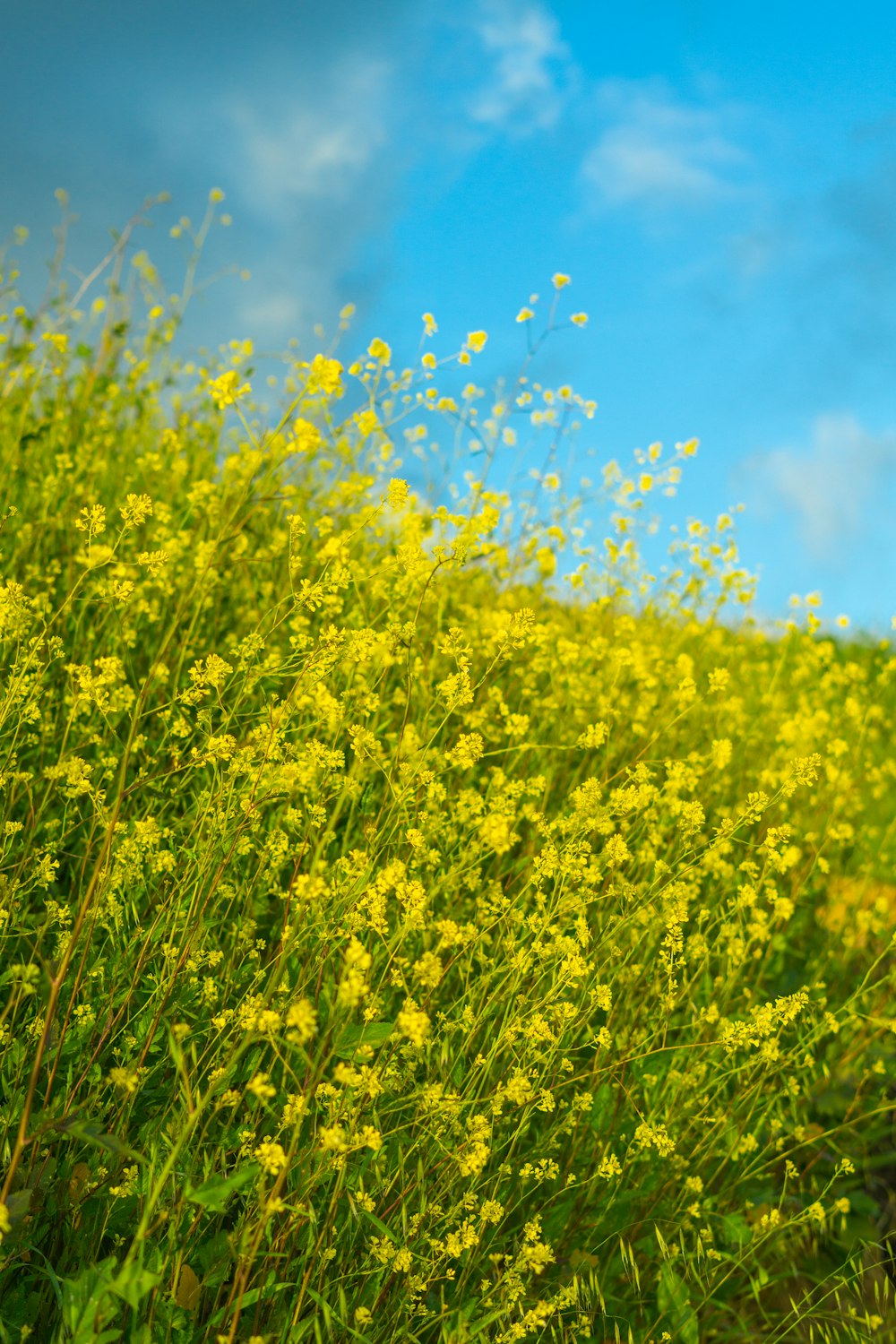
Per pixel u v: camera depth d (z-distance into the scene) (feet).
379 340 10.37
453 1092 6.41
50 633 10.03
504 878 10.03
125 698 8.29
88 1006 6.24
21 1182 5.42
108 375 15.75
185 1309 5.49
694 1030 9.46
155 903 7.62
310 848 8.24
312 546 12.11
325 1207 6.33
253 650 8.23
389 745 9.95
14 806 8.73
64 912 6.59
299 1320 5.88
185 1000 6.62
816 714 14.43
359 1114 5.90
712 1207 8.71
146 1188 5.64
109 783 8.52
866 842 14.53
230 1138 6.23
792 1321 8.29
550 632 12.45
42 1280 5.63
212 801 7.11
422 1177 6.26
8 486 11.49
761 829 12.73
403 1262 5.67
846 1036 10.80
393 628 8.14
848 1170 8.53
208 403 15.70
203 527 12.56
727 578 16.52
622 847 7.77
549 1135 7.38
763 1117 8.90
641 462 15.26
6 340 13.88
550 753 11.93
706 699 14.89
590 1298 7.26
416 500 12.50
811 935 13.06
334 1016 5.49
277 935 7.40
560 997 7.73
